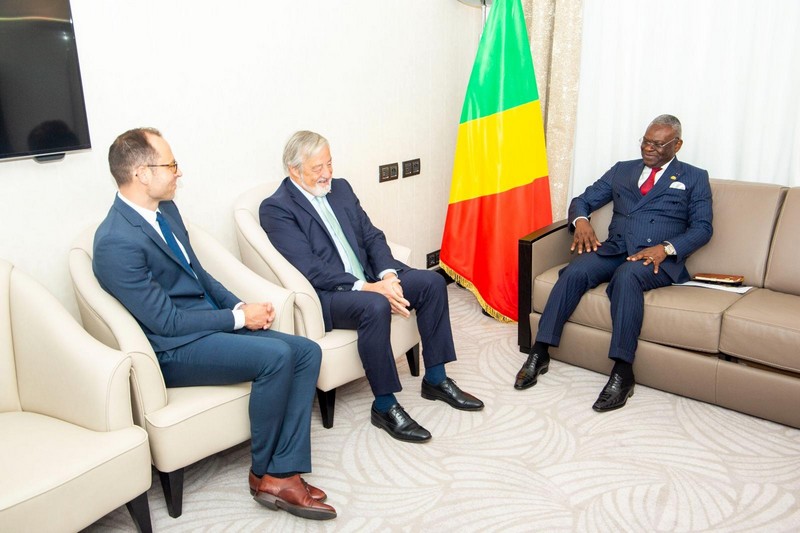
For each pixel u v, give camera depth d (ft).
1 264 6.24
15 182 6.63
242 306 6.97
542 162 10.84
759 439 7.48
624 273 8.36
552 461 7.18
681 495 6.56
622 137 10.81
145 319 6.31
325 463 7.25
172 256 6.58
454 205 10.99
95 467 5.39
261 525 6.33
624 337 8.29
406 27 10.65
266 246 7.91
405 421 7.65
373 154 10.61
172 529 6.29
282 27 8.77
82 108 6.77
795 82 9.12
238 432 6.59
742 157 9.82
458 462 7.21
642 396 8.52
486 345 10.16
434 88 11.57
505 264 10.83
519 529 6.14
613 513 6.32
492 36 10.41
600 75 10.71
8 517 4.91
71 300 7.30
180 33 7.70
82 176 7.14
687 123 10.14
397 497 6.65
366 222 8.98
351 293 7.70
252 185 8.91
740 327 7.62
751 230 8.79
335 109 9.77
